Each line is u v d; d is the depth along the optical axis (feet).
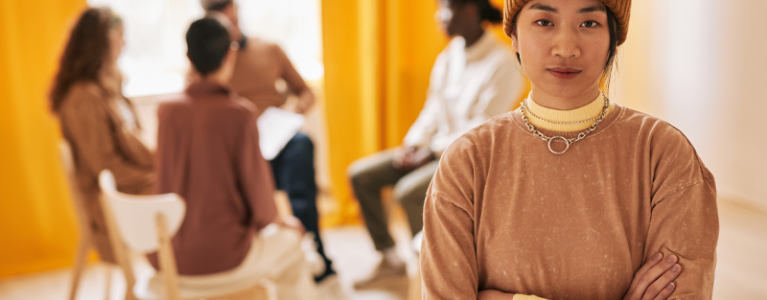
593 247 2.57
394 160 8.70
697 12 11.16
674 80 11.82
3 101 8.98
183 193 5.74
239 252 5.91
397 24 10.45
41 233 9.56
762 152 10.49
